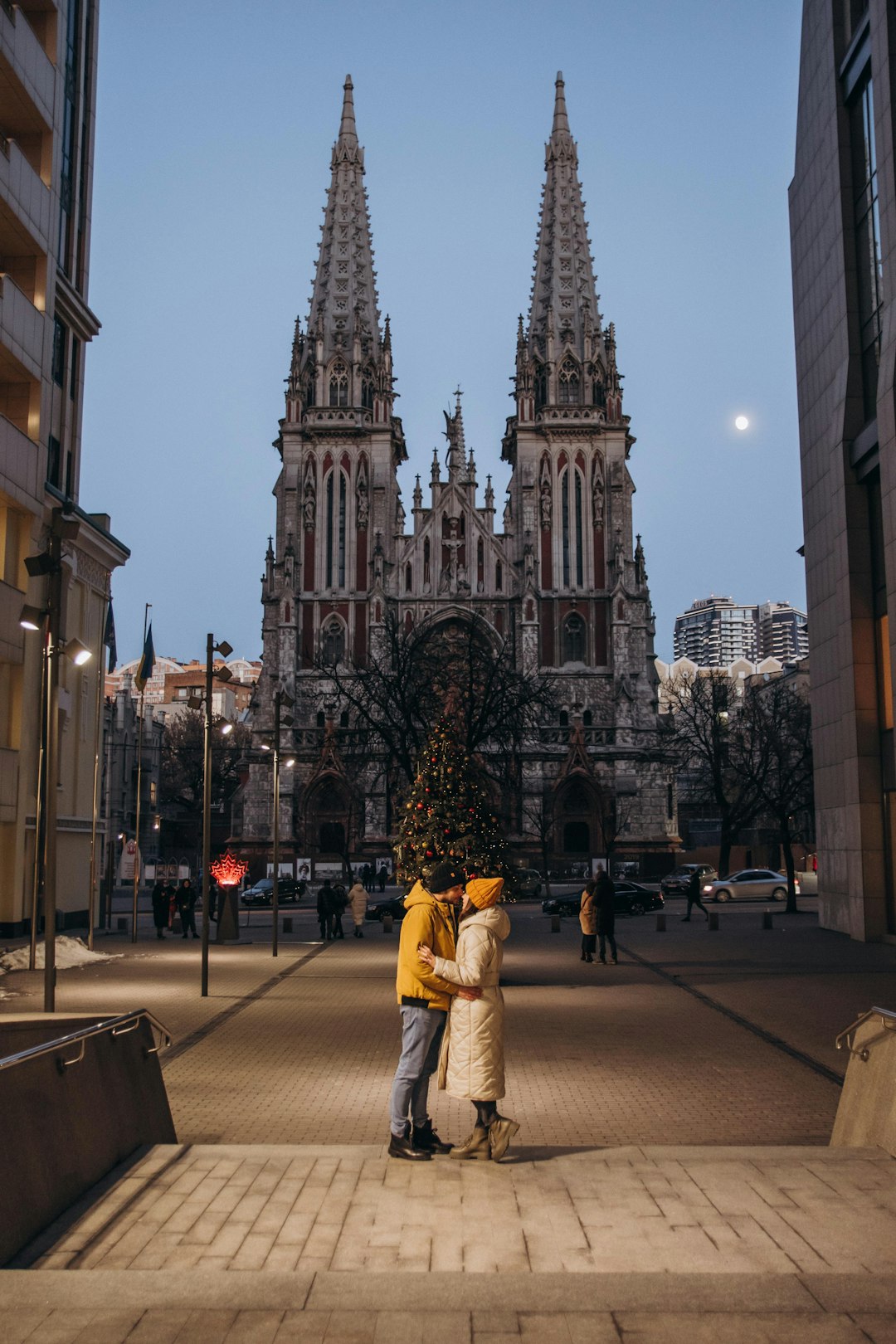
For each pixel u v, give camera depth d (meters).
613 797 89.12
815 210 38.56
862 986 23.22
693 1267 6.59
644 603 92.25
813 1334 5.47
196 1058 15.43
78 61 43.97
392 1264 6.69
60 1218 7.48
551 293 96.94
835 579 36.28
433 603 92.25
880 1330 5.52
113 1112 8.82
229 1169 8.65
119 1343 5.36
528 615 90.38
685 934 38.75
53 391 39.16
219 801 114.81
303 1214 7.57
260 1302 5.86
